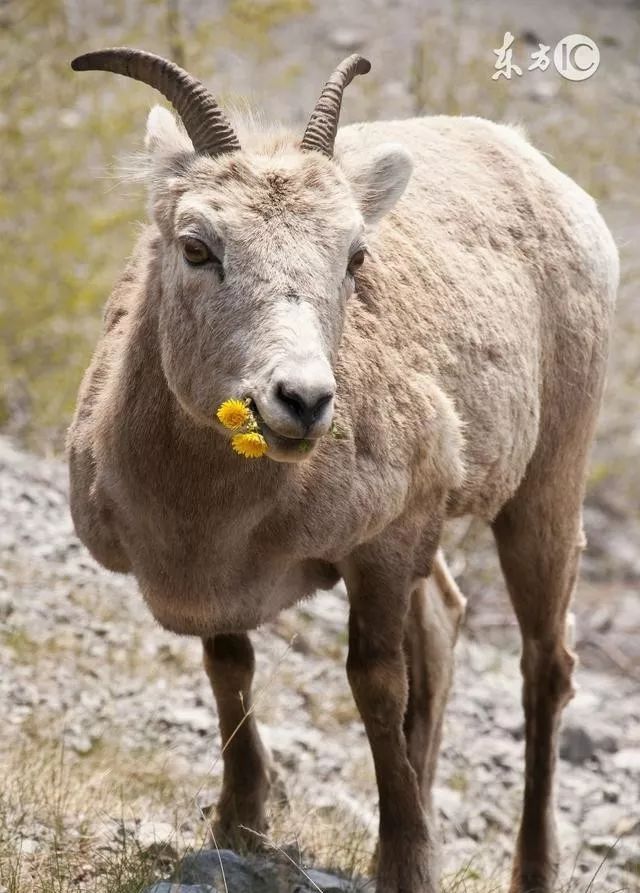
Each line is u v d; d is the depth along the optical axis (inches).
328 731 901.2
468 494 617.0
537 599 695.1
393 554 564.4
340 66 539.2
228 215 468.1
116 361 547.8
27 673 829.8
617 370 1489.9
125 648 900.6
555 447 687.7
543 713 693.3
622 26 2009.1
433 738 671.8
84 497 561.9
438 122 692.1
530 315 657.6
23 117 1365.7
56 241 1289.4
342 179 490.0
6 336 1306.6
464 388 605.0
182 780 744.3
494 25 1914.4
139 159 530.0
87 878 574.2
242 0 1595.7
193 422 501.0
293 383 429.4
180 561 522.9
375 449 540.4
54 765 701.3
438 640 672.4
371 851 684.7
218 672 611.5
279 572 538.6
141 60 516.1
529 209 678.5
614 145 1622.8
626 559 1364.4
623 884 747.4
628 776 920.3
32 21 1491.1
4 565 961.5
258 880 552.7
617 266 736.3
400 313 574.9
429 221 625.3
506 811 848.9
